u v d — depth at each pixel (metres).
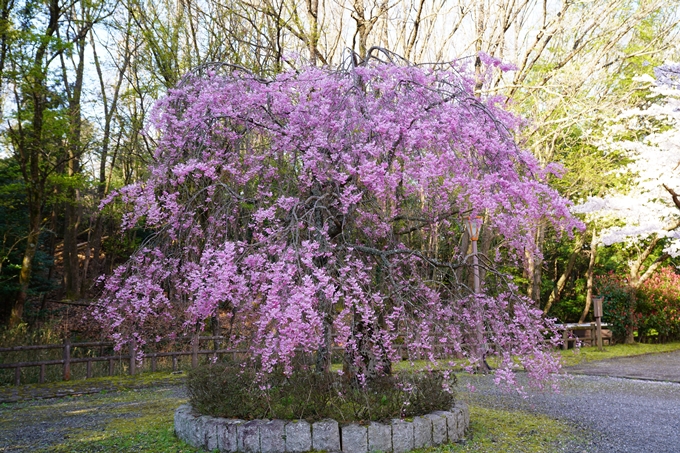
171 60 10.65
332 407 4.21
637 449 4.47
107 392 7.92
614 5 10.48
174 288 4.45
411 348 4.11
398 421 4.16
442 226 5.38
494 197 4.06
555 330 4.71
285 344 3.32
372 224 5.04
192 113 4.30
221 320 7.93
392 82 4.48
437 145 4.34
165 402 6.86
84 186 11.98
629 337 14.97
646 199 9.70
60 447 4.65
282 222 4.16
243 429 4.06
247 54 10.84
